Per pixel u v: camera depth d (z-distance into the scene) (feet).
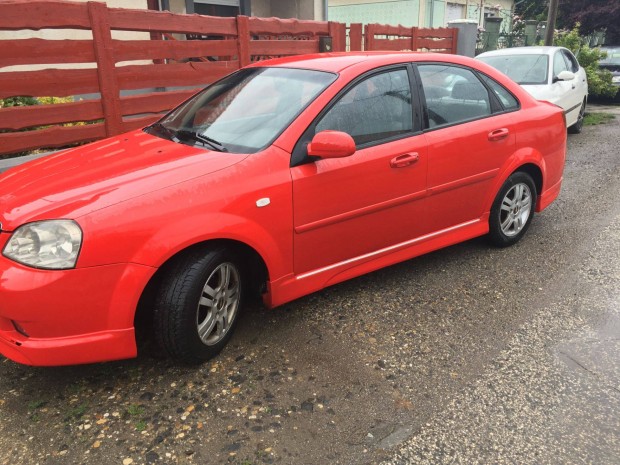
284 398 8.62
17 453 7.49
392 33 32.27
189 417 8.20
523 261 13.92
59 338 7.94
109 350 8.26
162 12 18.30
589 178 22.31
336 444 7.66
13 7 14.57
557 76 27.63
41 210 8.01
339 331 10.60
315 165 10.11
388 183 11.23
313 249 10.47
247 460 7.36
